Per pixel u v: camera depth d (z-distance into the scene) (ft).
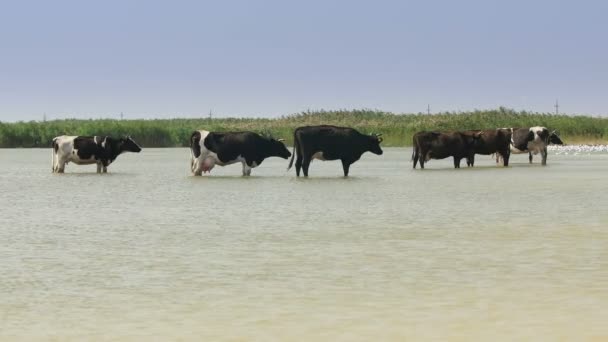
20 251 66.74
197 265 60.13
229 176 165.58
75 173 178.81
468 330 41.55
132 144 177.78
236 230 79.56
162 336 40.96
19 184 144.25
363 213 94.32
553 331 41.19
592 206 101.14
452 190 126.41
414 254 64.39
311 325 42.86
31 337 40.91
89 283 53.78
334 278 55.01
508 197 114.01
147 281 54.34
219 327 42.57
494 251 65.62
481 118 400.26
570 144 377.30
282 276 55.83
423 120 419.74
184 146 411.75
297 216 91.56
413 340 39.86
